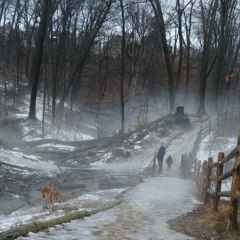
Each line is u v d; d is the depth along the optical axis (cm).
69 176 2162
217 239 704
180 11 5275
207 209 973
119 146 3200
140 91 5844
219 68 4872
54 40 5531
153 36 5681
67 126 4097
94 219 902
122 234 753
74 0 5216
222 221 839
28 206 1479
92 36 4159
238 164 721
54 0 4062
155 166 2575
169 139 3319
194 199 1335
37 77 3803
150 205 1186
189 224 873
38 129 3594
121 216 971
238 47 6100
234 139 3003
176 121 3731
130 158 2881
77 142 3375
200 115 4519
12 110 4184
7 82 5434
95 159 2864
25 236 673
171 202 1250
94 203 1309
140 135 3388
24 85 5412
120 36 5850
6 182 1909
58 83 5353
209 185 1118
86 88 6425
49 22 3822
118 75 6669
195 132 3628
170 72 4409
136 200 1273
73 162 2769
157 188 1595
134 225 859
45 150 3011
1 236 641
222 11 4697
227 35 5541
